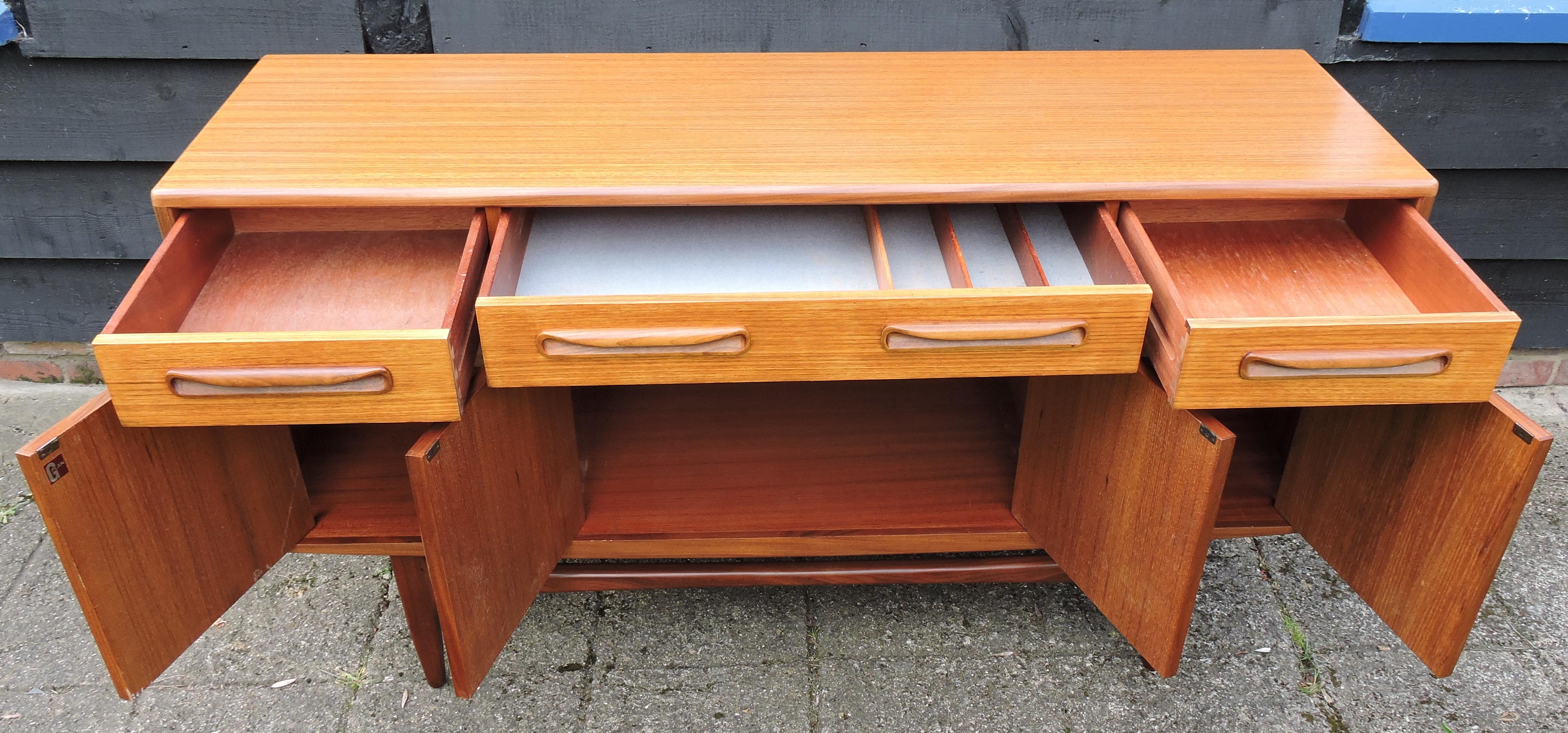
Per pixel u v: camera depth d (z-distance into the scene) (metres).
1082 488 1.48
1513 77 2.06
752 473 1.78
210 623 1.38
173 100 2.07
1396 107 2.11
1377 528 1.43
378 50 2.04
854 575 1.67
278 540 1.48
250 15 1.97
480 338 1.22
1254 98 1.64
